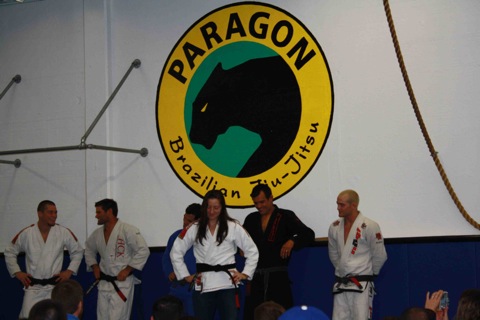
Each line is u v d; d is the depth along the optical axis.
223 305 6.36
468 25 7.30
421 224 7.31
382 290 7.30
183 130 8.41
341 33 7.78
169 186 8.42
